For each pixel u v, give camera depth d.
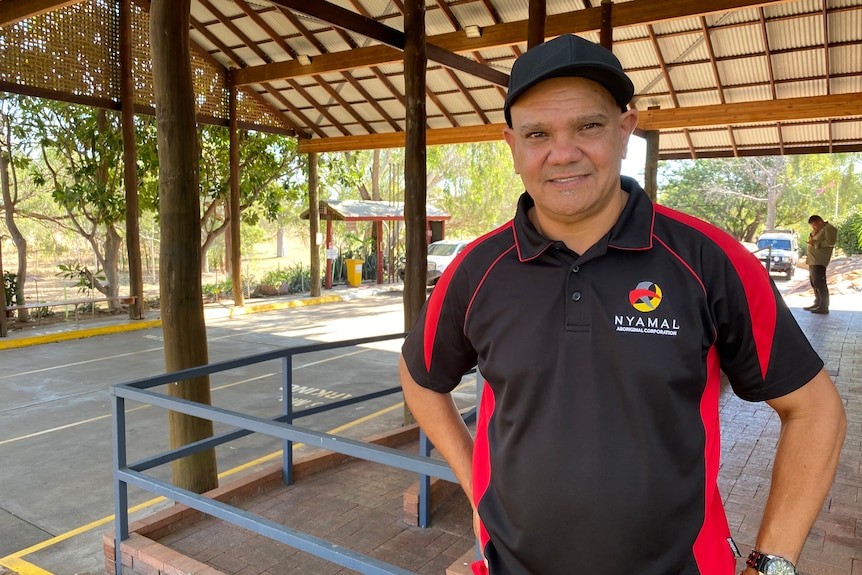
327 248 17.66
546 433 1.05
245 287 16.53
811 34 9.05
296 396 7.00
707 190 35.38
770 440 4.20
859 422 4.63
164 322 3.78
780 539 1.02
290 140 15.55
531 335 1.08
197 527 3.45
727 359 1.07
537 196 1.10
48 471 4.87
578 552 1.03
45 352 9.46
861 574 2.60
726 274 1.02
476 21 9.98
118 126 12.60
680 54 10.01
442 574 3.03
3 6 8.55
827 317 9.85
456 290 1.21
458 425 1.34
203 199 15.59
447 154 27.81
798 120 11.09
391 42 7.45
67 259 20.44
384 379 7.77
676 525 1.01
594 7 8.70
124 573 3.05
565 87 1.05
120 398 2.95
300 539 2.25
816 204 35.53
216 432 5.76
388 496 3.89
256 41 11.95
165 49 3.62
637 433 1.00
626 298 1.02
